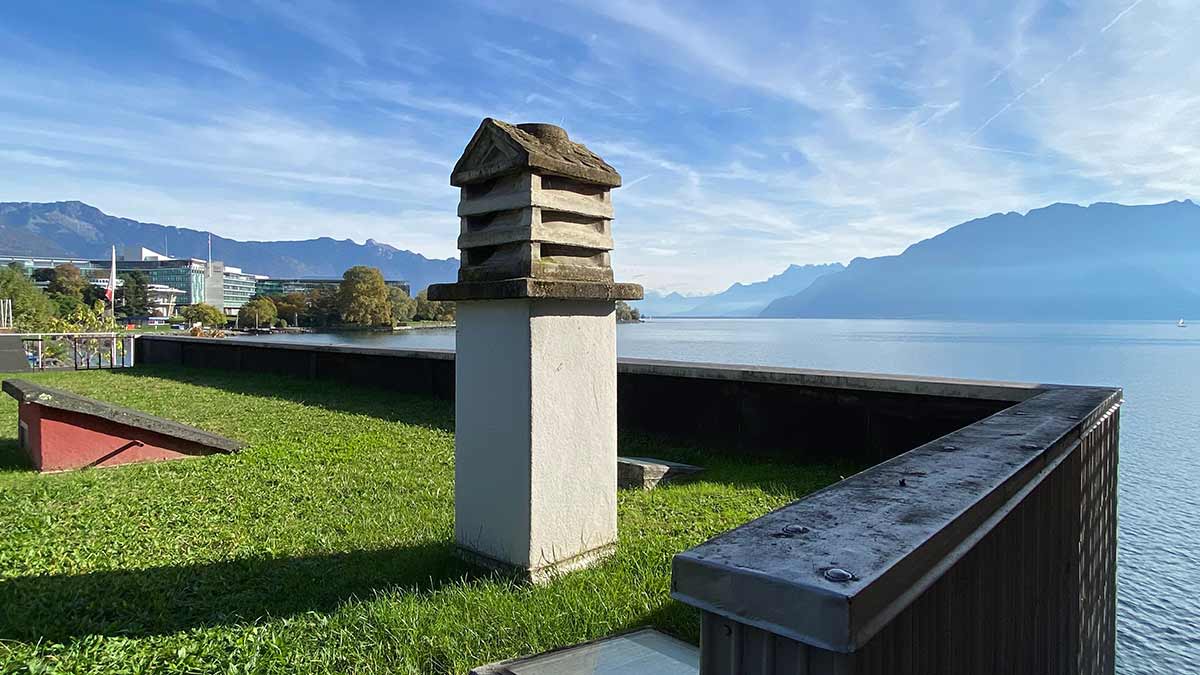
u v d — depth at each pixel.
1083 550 2.67
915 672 1.05
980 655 1.38
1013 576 1.61
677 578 1.03
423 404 9.16
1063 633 2.27
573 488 3.27
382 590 3.04
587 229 3.31
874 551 1.02
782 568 0.94
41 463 5.35
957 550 1.20
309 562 3.45
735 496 4.57
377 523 4.06
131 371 14.81
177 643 2.56
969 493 1.39
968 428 2.35
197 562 3.45
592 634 2.53
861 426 5.28
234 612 2.86
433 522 4.05
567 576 3.11
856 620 0.83
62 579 3.20
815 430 5.55
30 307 52.59
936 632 1.14
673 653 2.27
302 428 7.37
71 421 5.46
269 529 3.97
